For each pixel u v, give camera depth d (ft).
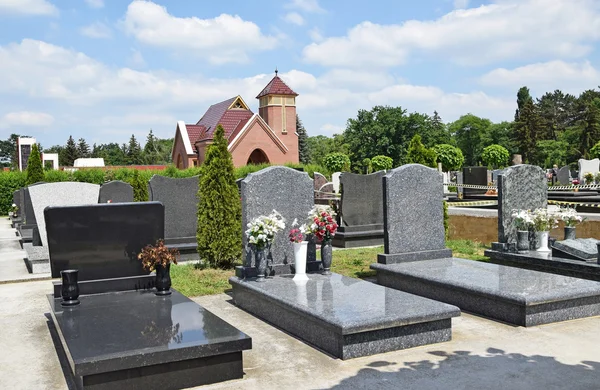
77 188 38.78
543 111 289.94
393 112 231.30
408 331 20.48
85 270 24.21
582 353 19.39
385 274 31.42
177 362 16.80
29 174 80.69
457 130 301.02
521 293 23.32
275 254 28.96
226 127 132.67
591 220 40.24
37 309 28.09
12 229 69.82
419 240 32.68
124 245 24.88
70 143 275.18
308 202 29.86
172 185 42.19
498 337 21.57
